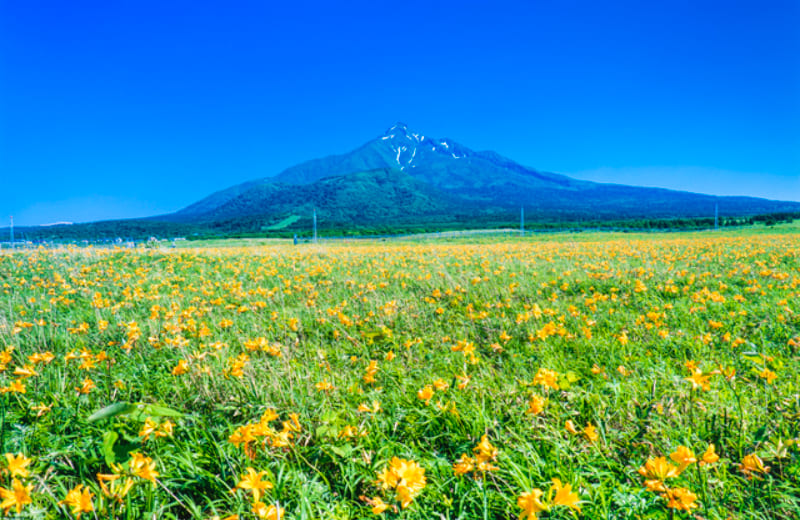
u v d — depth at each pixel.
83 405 3.19
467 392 3.21
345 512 2.07
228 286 8.93
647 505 1.94
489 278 9.04
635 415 2.84
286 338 5.06
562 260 13.70
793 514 1.96
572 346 4.37
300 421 2.83
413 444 2.60
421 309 6.42
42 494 2.09
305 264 13.63
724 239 29.52
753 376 3.42
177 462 2.42
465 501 2.13
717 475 2.17
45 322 5.94
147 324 5.64
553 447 2.48
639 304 6.41
